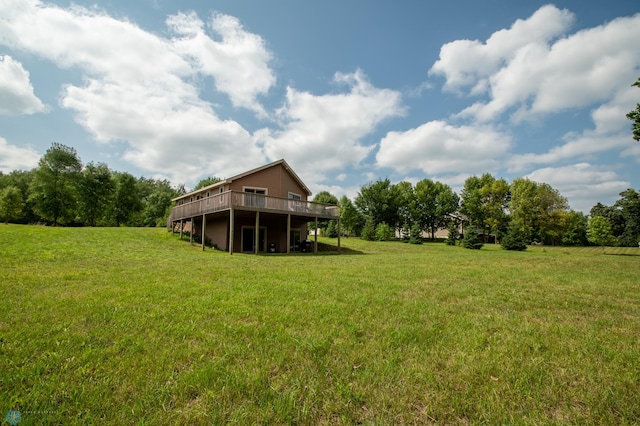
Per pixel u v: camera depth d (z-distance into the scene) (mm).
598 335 3928
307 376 2615
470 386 2494
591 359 3146
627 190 53688
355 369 2789
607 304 5809
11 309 4477
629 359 3160
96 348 3098
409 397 2318
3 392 2246
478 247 31375
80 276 7609
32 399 2168
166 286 6445
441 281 8141
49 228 20562
